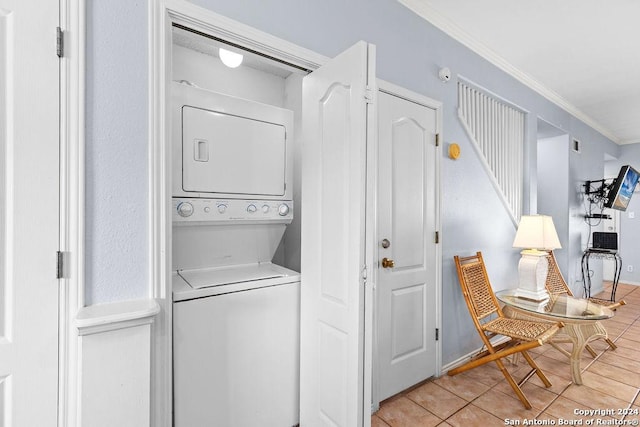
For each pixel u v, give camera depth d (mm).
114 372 1036
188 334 1363
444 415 1864
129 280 1148
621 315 3779
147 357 1095
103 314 1009
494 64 2801
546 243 2516
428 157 2252
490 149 2861
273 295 1609
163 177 1203
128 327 1058
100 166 1089
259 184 1846
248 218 1796
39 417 987
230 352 1476
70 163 1030
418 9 2133
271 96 2549
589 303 2486
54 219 1010
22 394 966
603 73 3107
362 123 1267
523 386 2174
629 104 3949
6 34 943
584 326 2229
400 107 2061
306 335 1596
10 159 952
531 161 3275
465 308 2574
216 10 1309
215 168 1680
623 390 2111
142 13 1161
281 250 2512
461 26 2357
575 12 2174
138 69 1154
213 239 1761
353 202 1302
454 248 2467
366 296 1295
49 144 1000
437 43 2299
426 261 2252
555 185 4148
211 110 1670
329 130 1441
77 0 1034
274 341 1609
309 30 1589
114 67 1108
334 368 1414
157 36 1180
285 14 1503
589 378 2273
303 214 1619
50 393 1002
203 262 1784
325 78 1468
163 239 1207
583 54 2750
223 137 1709
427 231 2256
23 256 969
